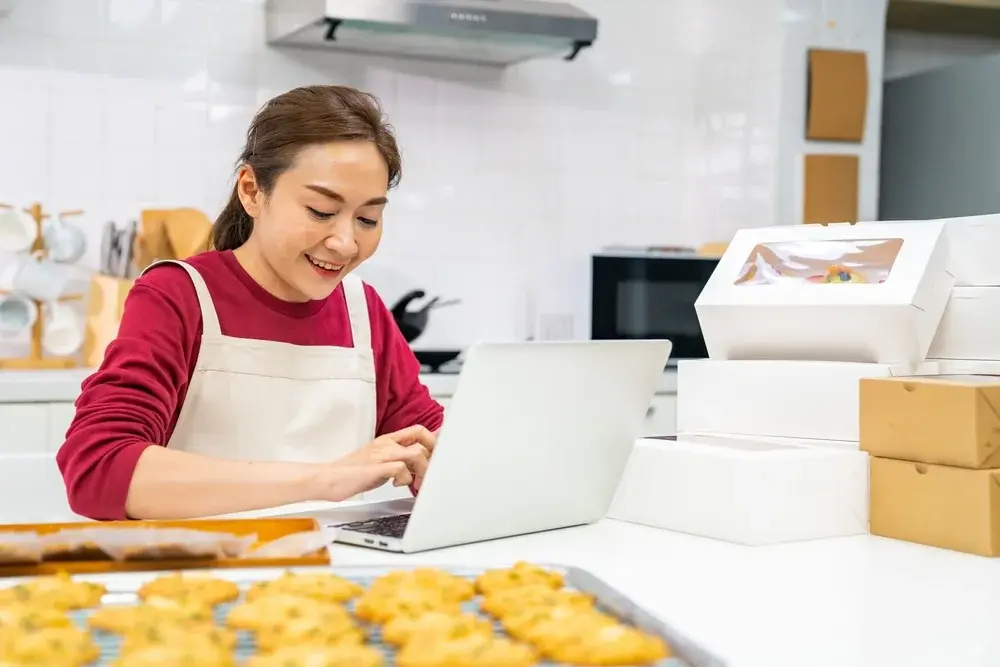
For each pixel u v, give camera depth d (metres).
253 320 1.49
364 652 0.65
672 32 3.79
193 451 1.46
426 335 3.47
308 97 1.34
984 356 1.38
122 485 1.15
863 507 1.24
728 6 3.69
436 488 1.06
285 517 1.20
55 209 3.02
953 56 4.05
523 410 1.11
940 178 3.70
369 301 1.66
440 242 3.48
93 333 2.95
